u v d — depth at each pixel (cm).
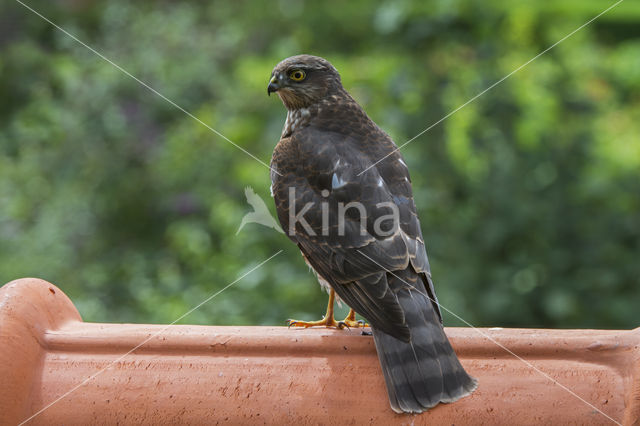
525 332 391
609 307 886
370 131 525
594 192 931
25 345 382
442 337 382
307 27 1393
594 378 364
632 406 347
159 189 1117
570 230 925
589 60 1376
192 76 1236
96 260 1047
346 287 436
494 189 918
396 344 378
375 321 392
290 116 559
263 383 375
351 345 386
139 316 901
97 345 389
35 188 1115
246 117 1081
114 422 372
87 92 1185
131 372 380
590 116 1029
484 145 945
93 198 1121
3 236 1030
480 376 372
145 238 1119
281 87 543
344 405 370
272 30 1404
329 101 541
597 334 382
